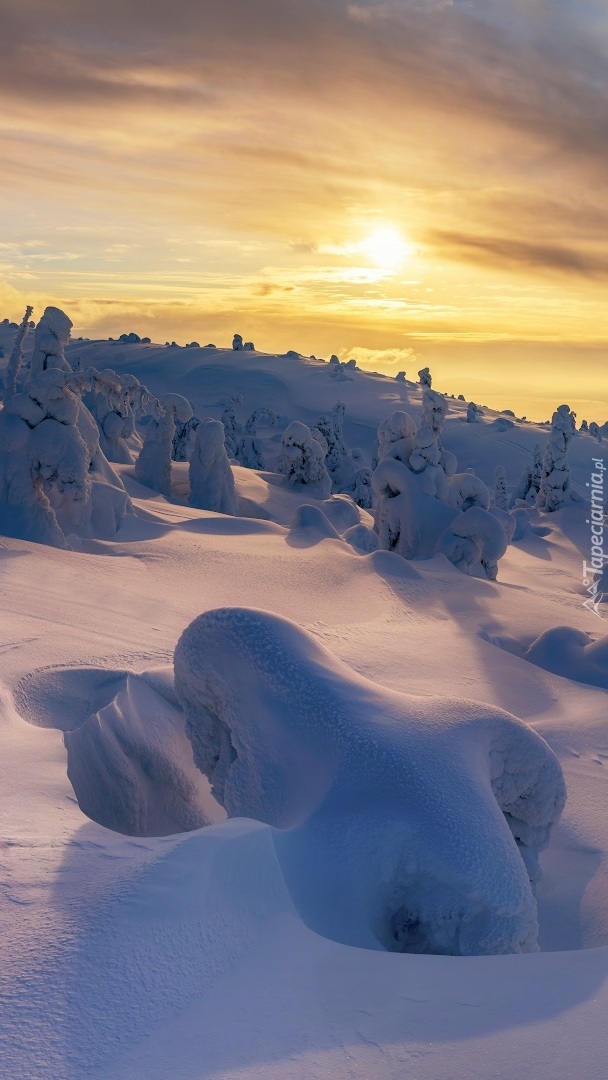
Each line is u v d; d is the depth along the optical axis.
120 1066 1.82
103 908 2.41
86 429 20.56
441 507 20.69
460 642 11.15
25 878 2.69
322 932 2.95
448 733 3.86
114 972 2.14
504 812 4.28
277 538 18.08
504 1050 1.89
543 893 4.83
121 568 12.38
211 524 19.30
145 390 22.84
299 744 3.82
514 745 4.17
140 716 5.71
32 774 4.10
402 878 3.22
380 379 146.25
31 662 6.68
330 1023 2.05
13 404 13.80
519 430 112.62
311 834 3.32
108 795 4.93
